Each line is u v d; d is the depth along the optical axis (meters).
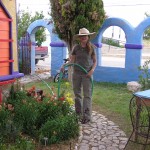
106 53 17.86
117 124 3.78
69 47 6.47
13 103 3.46
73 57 3.79
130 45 6.77
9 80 3.45
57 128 3.03
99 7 6.29
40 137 2.93
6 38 3.37
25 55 8.45
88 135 3.34
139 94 2.91
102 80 7.22
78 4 6.07
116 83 6.96
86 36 3.60
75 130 3.20
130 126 3.69
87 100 3.76
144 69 5.85
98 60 7.22
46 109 3.34
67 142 3.05
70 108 3.59
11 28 3.42
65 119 3.18
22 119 3.15
